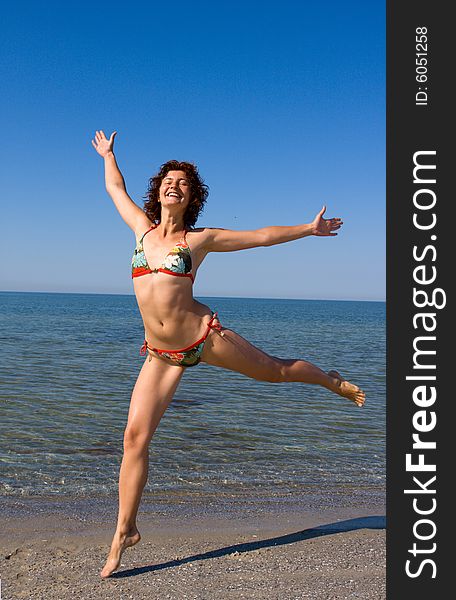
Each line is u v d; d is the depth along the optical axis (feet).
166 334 16.93
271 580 15.97
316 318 285.02
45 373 61.16
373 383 61.82
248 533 19.97
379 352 100.27
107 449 31.24
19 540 18.94
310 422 39.73
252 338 129.29
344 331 169.78
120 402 45.68
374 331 174.19
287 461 29.96
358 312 440.04
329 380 18.95
